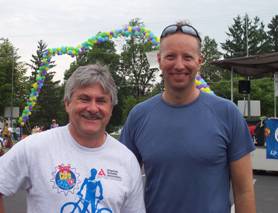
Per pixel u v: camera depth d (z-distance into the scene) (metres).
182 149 2.80
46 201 2.47
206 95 2.95
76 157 2.55
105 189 2.53
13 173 2.55
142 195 2.76
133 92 73.94
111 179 2.57
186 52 2.84
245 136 2.88
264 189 9.99
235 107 2.90
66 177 2.50
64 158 2.54
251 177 2.89
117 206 2.56
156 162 2.86
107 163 2.60
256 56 12.65
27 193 2.60
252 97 55.84
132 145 3.08
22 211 7.88
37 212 2.49
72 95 2.61
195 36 2.89
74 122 2.59
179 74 2.85
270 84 58.03
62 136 2.61
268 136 12.62
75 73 2.64
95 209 2.48
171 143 2.83
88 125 2.56
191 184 2.78
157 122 2.92
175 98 2.91
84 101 2.59
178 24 2.93
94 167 2.56
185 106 2.90
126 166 2.65
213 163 2.79
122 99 71.94
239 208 2.89
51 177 2.49
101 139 2.64
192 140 2.80
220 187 2.82
